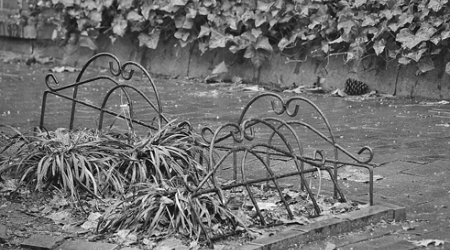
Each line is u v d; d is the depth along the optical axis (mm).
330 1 10484
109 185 5242
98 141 5559
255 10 11203
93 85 11305
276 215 4707
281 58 11164
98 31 13547
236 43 11344
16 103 9461
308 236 4363
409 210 4930
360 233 4504
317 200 5023
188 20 11914
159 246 4246
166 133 5684
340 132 7555
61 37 14031
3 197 5227
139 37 12641
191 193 4492
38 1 14273
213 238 4301
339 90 10281
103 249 4246
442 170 5930
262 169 5977
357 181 5590
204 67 12109
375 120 8234
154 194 4586
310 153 6555
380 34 9914
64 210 4965
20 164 5426
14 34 14836
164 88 11102
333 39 10594
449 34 9336
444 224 4633
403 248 4219
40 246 4352
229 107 9266
